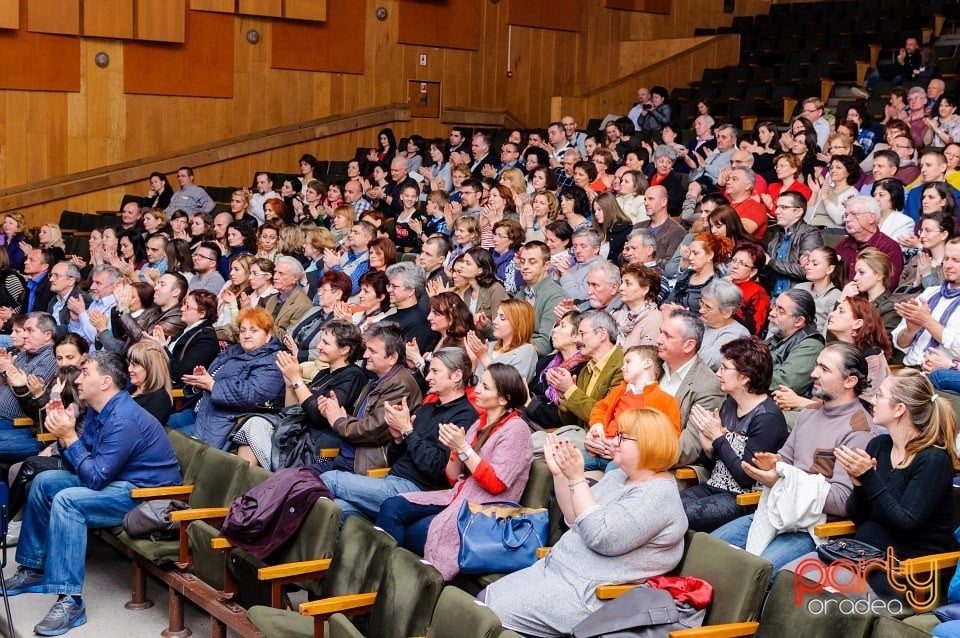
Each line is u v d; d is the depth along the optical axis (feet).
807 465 12.03
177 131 41.06
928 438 10.83
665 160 28.55
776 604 9.64
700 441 13.16
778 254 19.08
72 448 14.96
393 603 10.93
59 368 17.70
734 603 9.85
